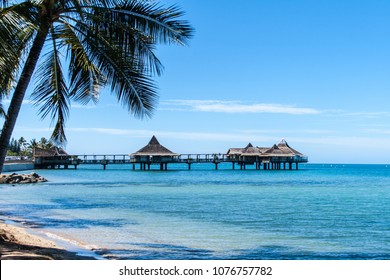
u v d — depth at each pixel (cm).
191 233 1427
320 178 6112
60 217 1820
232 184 4456
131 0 931
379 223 1695
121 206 2308
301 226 1608
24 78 859
